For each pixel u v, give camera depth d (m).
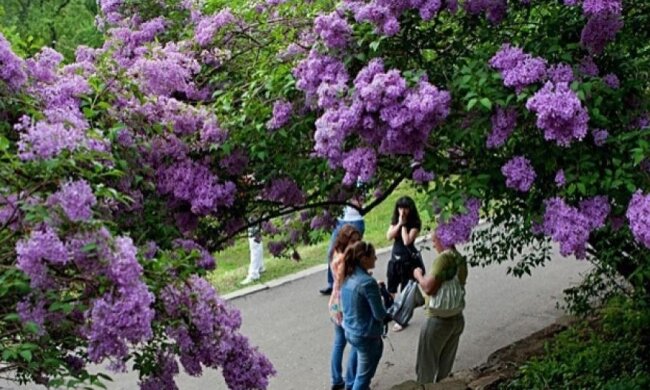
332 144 3.42
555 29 3.58
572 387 5.35
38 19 14.86
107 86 3.64
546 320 7.82
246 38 4.63
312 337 7.81
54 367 2.66
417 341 7.50
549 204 3.31
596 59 3.60
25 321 2.49
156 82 4.04
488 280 9.32
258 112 4.08
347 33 3.63
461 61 3.60
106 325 2.44
